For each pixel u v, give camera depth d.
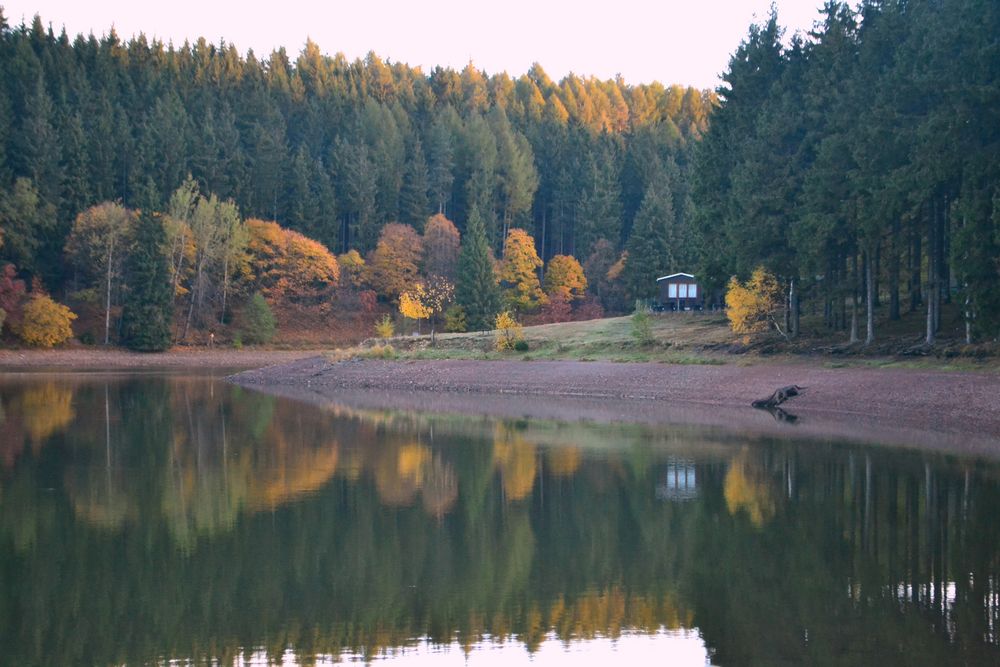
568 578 19.84
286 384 71.44
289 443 38.69
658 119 189.88
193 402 55.50
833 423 42.81
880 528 23.50
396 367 72.56
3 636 16.59
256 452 36.28
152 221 102.62
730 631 16.61
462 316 106.44
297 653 15.87
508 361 70.12
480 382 65.50
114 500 27.39
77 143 110.69
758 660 15.25
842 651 15.51
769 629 16.69
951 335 51.00
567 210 145.75
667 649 15.88
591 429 42.56
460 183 145.12
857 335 56.03
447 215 145.12
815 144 56.59
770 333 63.41
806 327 62.91
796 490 28.12
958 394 41.62
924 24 48.88
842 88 56.69
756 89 67.06
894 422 41.94
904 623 16.81
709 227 68.69
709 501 26.88
